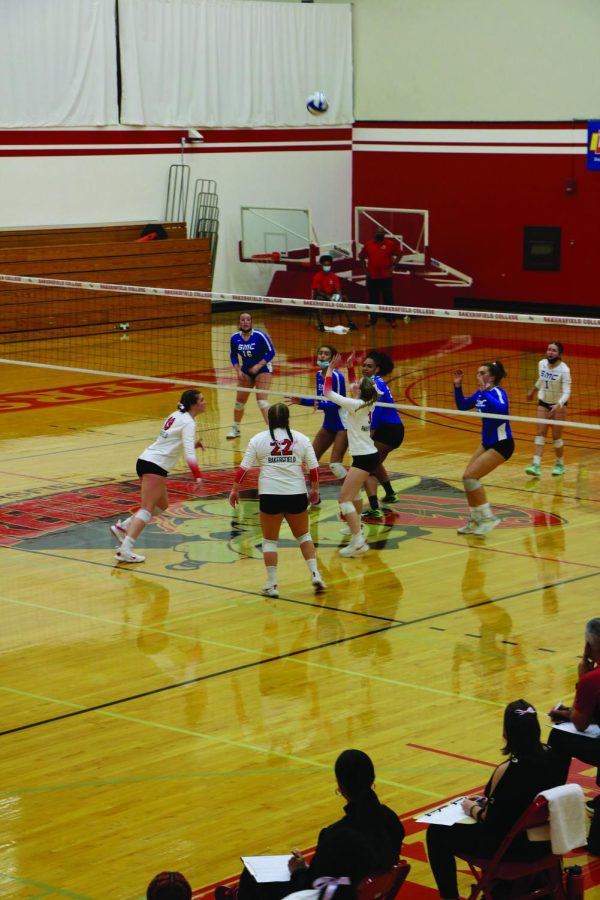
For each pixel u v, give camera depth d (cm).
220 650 1099
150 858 734
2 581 1292
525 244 3466
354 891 558
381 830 594
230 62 3456
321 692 1002
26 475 1720
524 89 3394
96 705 977
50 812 796
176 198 3422
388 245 3325
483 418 1440
